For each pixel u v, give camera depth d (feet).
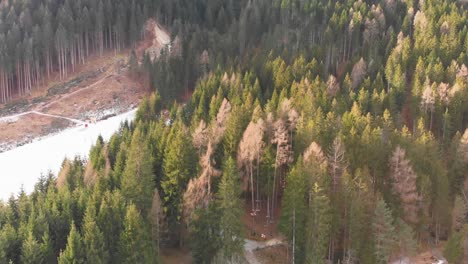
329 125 209.97
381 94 264.93
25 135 321.11
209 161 174.40
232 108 231.71
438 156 214.28
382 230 164.35
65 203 153.38
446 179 194.49
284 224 172.96
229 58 335.06
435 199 194.49
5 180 261.24
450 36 335.67
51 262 139.85
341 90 288.92
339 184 178.19
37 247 135.03
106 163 189.16
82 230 145.28
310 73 290.97
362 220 167.43
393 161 184.75
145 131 239.30
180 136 177.27
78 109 352.90
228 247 160.56
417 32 359.05
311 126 194.70
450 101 263.90
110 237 148.36
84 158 252.21
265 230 194.70
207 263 164.86
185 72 355.77
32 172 270.26
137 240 145.69
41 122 335.47
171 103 319.27
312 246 163.94
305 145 192.95
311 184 168.25
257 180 194.80
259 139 188.24
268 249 185.68
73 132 323.16
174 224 174.70
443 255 188.34
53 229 147.33
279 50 343.46
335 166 178.29
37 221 143.33
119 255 145.89
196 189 165.48
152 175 168.66
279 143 189.26
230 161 165.17
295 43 360.07
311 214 163.73
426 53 323.57
